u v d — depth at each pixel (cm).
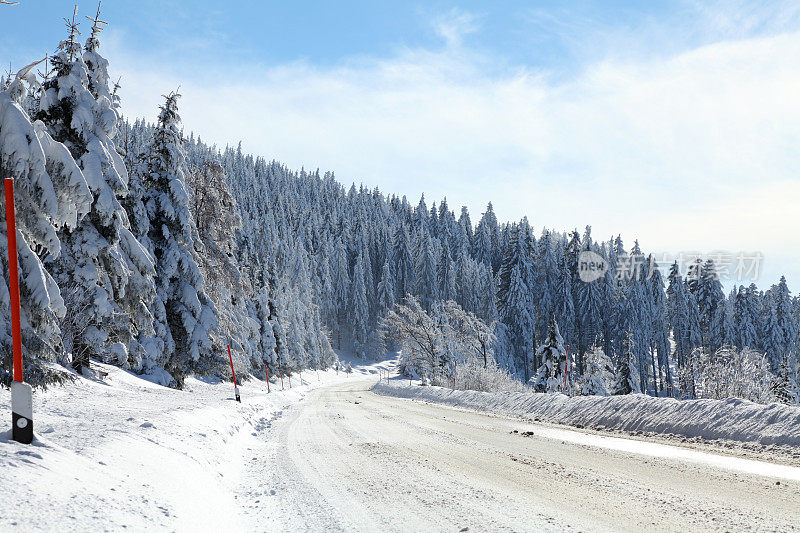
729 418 1098
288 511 595
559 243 10262
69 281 1809
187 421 1078
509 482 718
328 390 4947
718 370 3309
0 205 1015
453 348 4938
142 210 2469
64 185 1090
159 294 2533
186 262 2633
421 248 10738
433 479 743
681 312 7912
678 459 898
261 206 13050
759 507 574
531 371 7994
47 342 1102
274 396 2877
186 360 2653
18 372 527
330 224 14188
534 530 490
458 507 583
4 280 1032
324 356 9294
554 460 901
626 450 1012
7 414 876
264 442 1241
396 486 702
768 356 7344
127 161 2605
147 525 424
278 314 6275
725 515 542
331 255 11688
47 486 415
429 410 2152
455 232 13175
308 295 9475
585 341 8262
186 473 666
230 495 680
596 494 642
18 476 410
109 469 548
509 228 13350
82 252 1816
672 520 523
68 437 682
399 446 1084
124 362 2098
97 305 1827
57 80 1802
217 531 495
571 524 510
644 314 8025
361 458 945
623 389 4553
